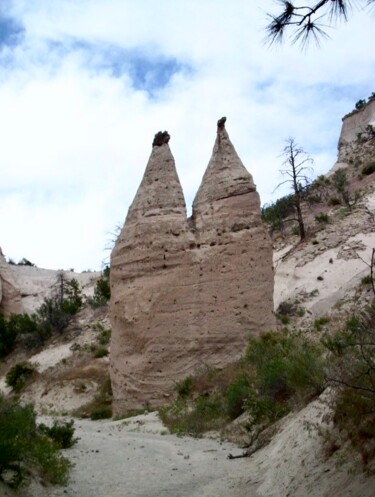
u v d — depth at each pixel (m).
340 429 7.06
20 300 43.16
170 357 17.44
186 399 15.98
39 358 29.27
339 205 36.66
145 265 18.17
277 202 41.50
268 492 7.14
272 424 10.72
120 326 18.39
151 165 19.47
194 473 8.71
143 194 19.12
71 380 23.95
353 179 41.34
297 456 7.58
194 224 18.91
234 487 7.82
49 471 7.70
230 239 18.36
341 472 6.33
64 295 43.72
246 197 18.89
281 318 23.69
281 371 12.07
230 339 17.59
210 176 19.36
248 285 18.17
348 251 28.44
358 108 54.78
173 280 17.92
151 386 17.31
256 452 9.71
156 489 7.79
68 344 29.95
